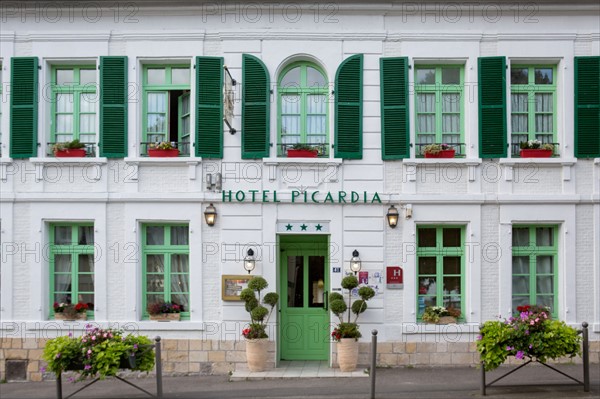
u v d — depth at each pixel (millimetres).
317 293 12117
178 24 11766
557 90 11852
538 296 11773
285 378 10734
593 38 11656
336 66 11680
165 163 11602
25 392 10422
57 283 11859
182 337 11453
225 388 10172
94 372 8531
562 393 9203
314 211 11547
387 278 11477
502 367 11336
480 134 11578
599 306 11469
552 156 11727
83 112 12000
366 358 11438
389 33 11672
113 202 11586
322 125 11922
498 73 11602
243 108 11594
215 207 11562
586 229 11555
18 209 11617
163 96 11992
